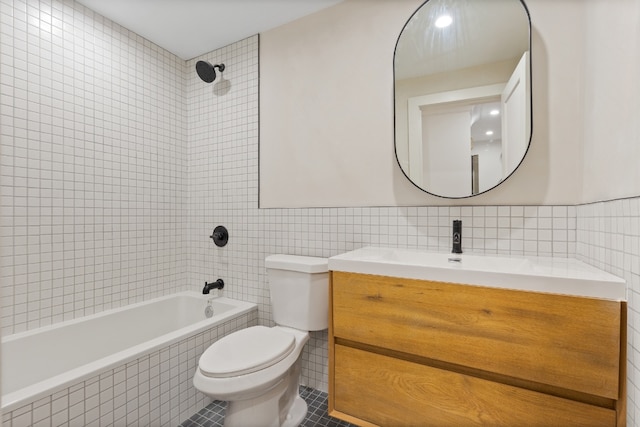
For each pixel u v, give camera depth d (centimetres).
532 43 141
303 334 164
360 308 127
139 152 212
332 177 186
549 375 98
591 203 119
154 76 222
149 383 147
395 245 168
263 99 210
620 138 97
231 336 153
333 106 186
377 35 174
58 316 171
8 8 154
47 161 167
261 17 196
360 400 128
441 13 158
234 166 222
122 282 202
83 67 183
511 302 102
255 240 213
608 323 91
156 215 223
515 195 144
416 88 162
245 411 135
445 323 112
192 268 242
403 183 167
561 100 136
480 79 150
